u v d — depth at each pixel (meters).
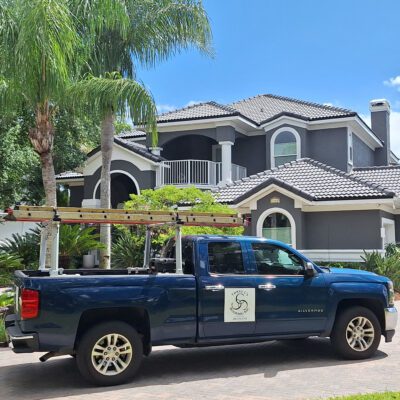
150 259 9.10
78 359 6.89
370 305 8.74
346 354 8.27
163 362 8.31
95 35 14.21
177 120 24.25
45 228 8.24
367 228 18.06
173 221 7.79
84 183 24.52
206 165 24.16
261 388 6.78
